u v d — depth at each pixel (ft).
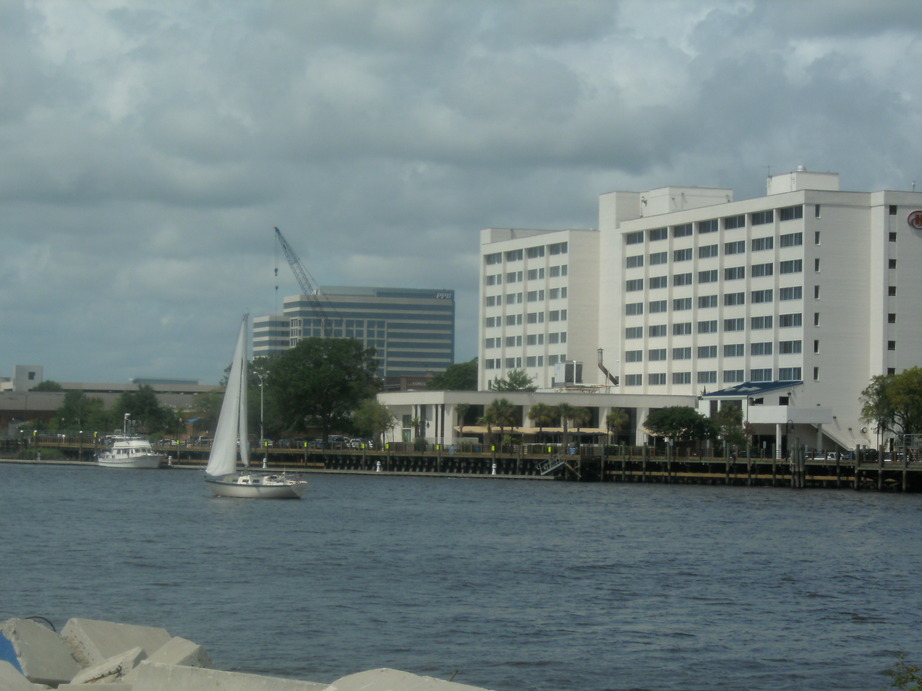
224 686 93.25
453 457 622.54
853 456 544.21
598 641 172.65
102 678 104.99
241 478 455.22
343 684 89.71
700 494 493.77
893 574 245.24
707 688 149.18
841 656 166.71
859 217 617.62
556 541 299.17
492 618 187.73
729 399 620.49
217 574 230.48
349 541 293.64
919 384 550.77
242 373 460.96
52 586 212.64
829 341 612.70
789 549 287.48
